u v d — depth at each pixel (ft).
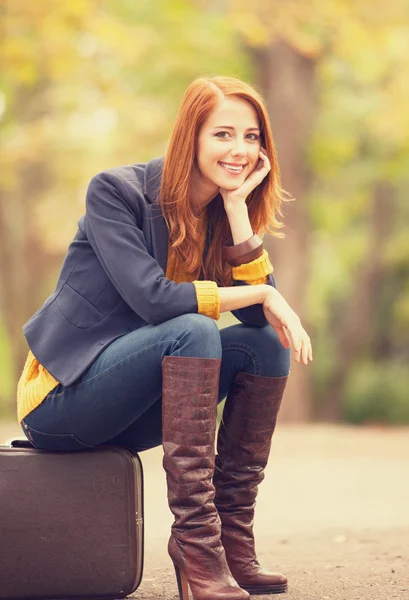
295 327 11.70
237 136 12.09
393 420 86.53
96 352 11.39
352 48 54.85
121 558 11.59
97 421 11.43
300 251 66.80
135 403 11.32
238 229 12.41
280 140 64.54
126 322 11.85
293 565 15.52
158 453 41.68
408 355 94.32
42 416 11.67
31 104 62.08
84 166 59.72
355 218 88.69
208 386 10.92
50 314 11.88
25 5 47.03
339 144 68.33
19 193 74.18
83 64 55.31
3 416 78.69
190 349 10.86
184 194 11.90
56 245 64.23
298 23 51.57
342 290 94.43
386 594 12.81
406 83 59.72
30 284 76.07
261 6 50.83
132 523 11.62
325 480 31.76
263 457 12.73
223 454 12.69
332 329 93.76
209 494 10.93
